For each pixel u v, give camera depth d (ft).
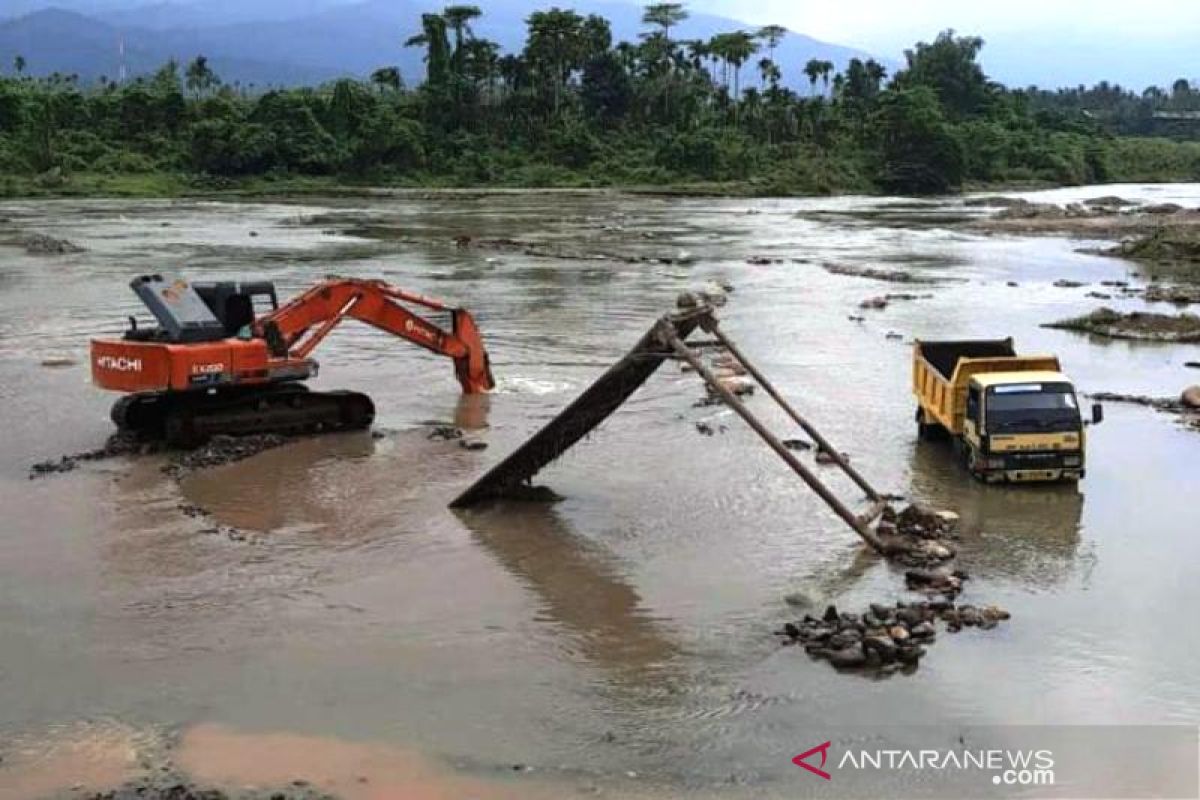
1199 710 46.65
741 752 43.32
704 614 55.77
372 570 61.31
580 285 170.60
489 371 102.73
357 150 424.46
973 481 77.00
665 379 106.22
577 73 517.96
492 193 405.59
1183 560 62.95
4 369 108.58
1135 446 85.40
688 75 531.50
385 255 207.72
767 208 355.56
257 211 316.40
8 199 350.43
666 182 446.19
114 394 99.14
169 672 49.49
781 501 72.54
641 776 41.68
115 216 290.56
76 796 40.04
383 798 40.04
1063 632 53.67
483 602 57.21
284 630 53.78
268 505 71.56
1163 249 215.72
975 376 77.87
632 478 77.25
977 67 603.26
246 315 87.92
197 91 515.50
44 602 56.59
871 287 172.14
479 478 75.00
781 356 119.03
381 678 49.08
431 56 480.64
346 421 89.30
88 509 70.18
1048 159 523.29
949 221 306.14
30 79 502.38
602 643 52.65
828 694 47.78
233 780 41.09
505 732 44.70
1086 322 137.39
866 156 483.51
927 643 52.37
